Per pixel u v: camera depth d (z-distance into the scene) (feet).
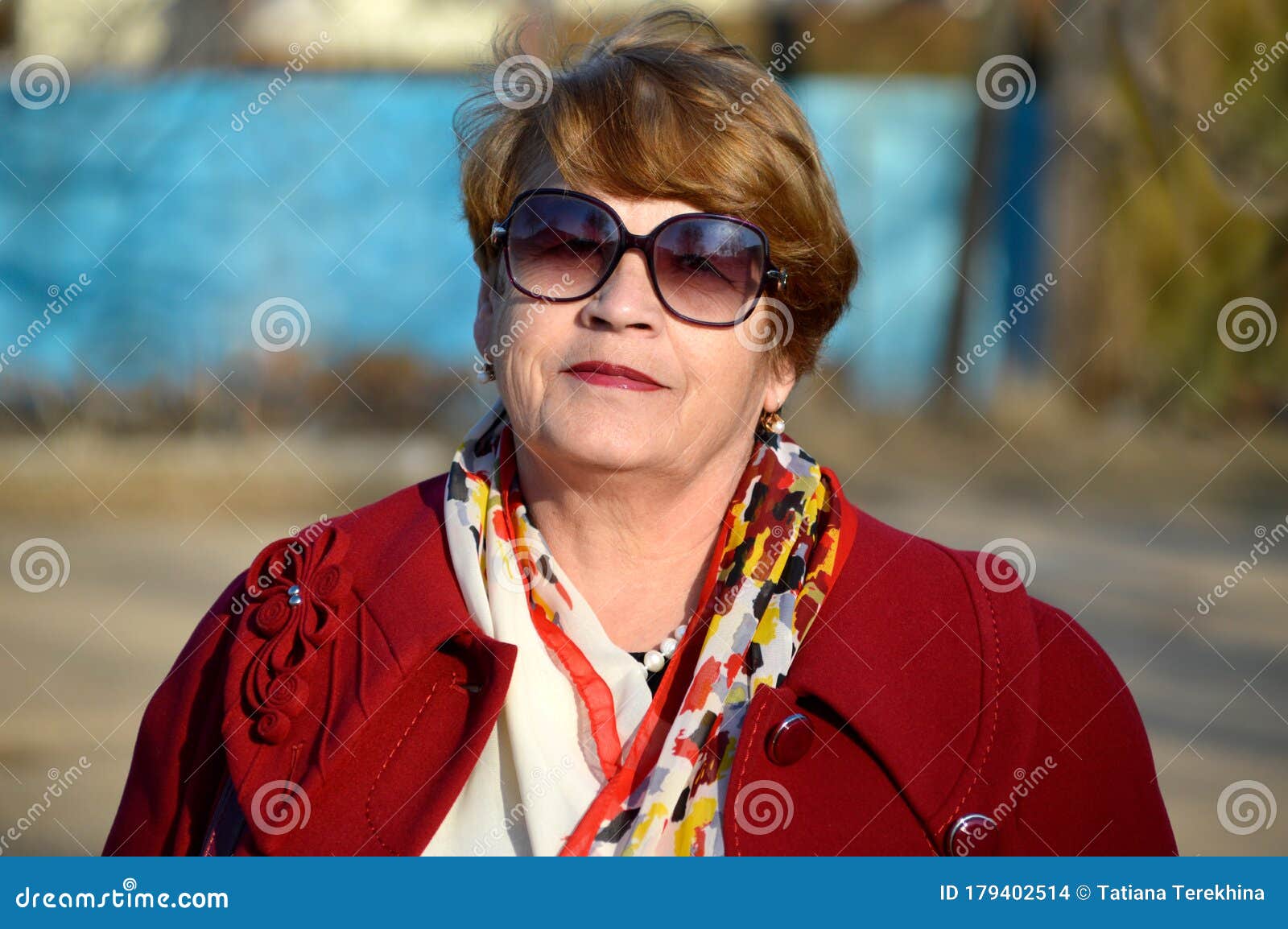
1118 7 59.16
